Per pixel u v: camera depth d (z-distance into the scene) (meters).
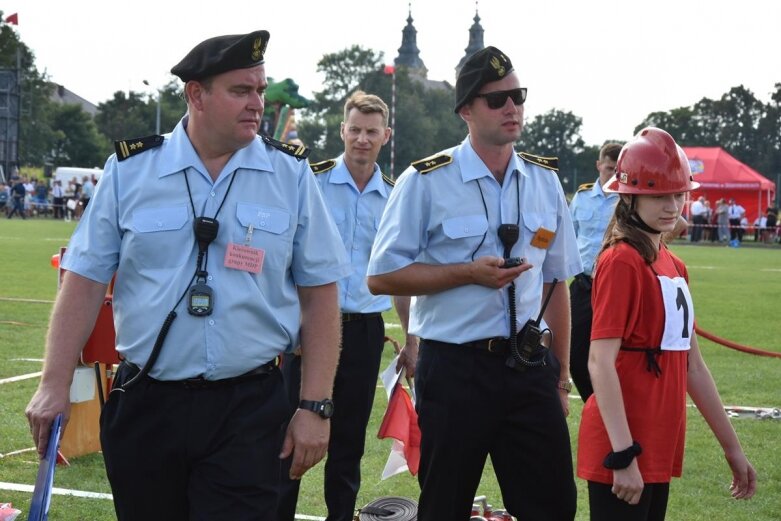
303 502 5.67
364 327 5.43
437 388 4.02
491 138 4.08
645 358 3.42
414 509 5.10
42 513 2.99
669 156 3.41
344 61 91.31
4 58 81.88
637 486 3.33
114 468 3.21
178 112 91.81
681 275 3.60
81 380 5.97
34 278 18.00
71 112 88.94
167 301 3.12
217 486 3.13
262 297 3.18
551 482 4.02
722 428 3.72
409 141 83.00
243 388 3.17
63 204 46.34
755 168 92.81
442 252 4.13
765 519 5.46
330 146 84.44
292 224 3.24
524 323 4.04
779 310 16.17
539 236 4.12
